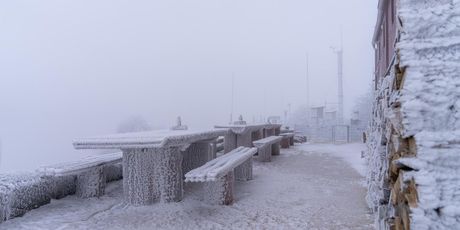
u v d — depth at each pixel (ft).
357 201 17.92
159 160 17.40
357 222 14.46
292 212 16.07
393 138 9.84
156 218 15.21
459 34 7.65
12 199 15.16
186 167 23.09
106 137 16.07
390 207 10.19
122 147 15.38
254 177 24.98
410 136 7.69
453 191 7.00
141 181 17.13
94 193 18.74
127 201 17.26
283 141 47.03
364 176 25.22
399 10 8.27
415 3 8.22
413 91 7.62
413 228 7.11
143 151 17.20
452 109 7.38
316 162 32.63
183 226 14.23
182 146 18.22
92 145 15.71
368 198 17.28
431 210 7.04
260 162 32.58
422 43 7.74
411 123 7.57
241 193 19.90
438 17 7.81
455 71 7.44
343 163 31.96
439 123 7.39
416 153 7.54
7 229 13.82
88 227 14.12
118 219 15.11
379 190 13.53
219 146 37.96
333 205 17.21
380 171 14.15
